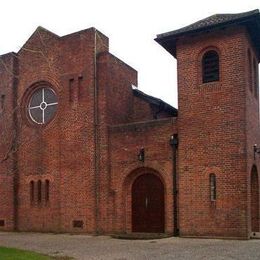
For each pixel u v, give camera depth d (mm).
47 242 18984
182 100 20547
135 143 21594
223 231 18875
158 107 25953
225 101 19500
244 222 18547
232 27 19734
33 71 24625
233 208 18766
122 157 21828
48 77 24062
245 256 13977
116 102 23328
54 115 23750
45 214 23344
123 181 21703
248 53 20531
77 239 20078
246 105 19375
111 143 22156
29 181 24047
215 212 19109
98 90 22625
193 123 20094
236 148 19016
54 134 23516
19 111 24797
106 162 22031
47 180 23500
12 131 24688
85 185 22266
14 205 24266
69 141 22969
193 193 19703
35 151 24062
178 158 20391
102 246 17297
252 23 19422
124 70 24422
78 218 22266
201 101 20062
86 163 22359
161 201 21125
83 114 22703
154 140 21156
